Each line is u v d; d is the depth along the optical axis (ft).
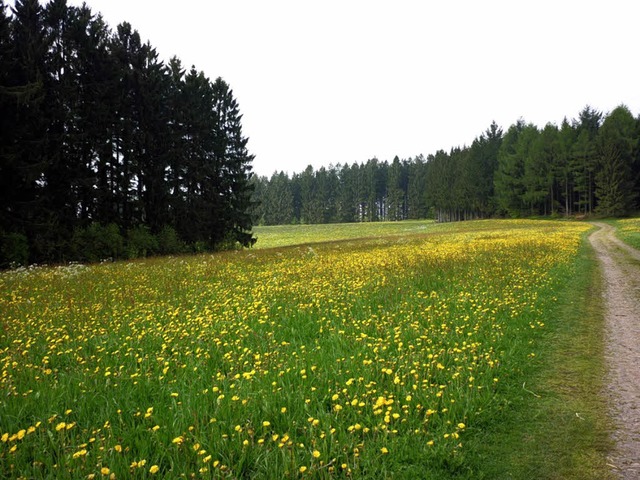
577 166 255.70
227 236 125.59
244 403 13.12
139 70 102.94
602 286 38.91
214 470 9.96
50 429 12.20
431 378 16.03
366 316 24.54
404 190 498.28
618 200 230.07
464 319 23.57
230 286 36.76
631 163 243.60
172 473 9.82
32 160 71.10
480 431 12.73
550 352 20.26
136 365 17.76
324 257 61.93
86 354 19.12
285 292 32.01
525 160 285.23
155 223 102.73
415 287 33.60
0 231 64.80
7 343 21.06
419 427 12.12
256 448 10.86
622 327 24.71
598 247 81.15
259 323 23.61
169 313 26.45
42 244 71.10
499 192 302.66
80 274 48.11
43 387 14.85
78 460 10.27
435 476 10.48
